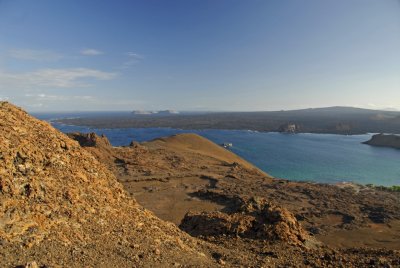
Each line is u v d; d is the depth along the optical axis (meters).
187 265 11.09
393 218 35.16
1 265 7.83
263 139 184.88
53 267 8.27
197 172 55.19
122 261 9.95
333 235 30.03
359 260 13.83
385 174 87.81
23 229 9.31
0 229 8.94
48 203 10.74
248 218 19.95
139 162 57.50
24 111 14.65
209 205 37.59
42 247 9.09
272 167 96.88
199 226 20.19
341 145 161.50
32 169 11.27
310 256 14.83
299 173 88.25
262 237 18.19
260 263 13.05
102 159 57.22
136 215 13.97
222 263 12.31
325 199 42.25
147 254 10.95
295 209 37.53
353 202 41.22
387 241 28.45
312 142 174.25
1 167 10.33
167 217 32.94
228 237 18.14
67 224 10.56
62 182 12.02
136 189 43.78
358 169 94.88
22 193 10.39
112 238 11.18
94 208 12.20
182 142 85.31
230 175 53.84
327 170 93.00
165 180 48.81
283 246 16.58
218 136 197.38
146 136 185.00
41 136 13.39
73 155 13.92
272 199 41.12
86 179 13.25
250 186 47.50
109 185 14.54
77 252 9.51
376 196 45.91
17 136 12.07
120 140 161.00
